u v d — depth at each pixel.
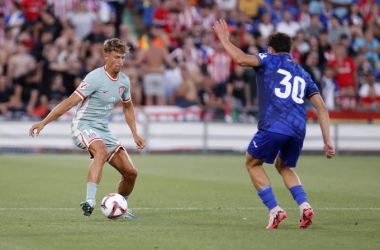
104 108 28.20
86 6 81.69
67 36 77.94
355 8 91.88
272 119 24.78
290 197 37.06
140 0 87.00
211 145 75.56
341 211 31.11
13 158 65.50
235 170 55.03
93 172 26.70
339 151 77.00
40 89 75.88
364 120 80.19
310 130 77.00
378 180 47.66
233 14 87.06
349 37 89.00
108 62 27.70
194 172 53.06
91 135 27.66
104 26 80.62
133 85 78.19
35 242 22.00
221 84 80.88
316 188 42.12
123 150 28.48
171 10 85.31
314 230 24.86
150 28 82.75
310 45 83.62
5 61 76.50
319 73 82.25
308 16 89.50
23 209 31.52
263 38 85.38
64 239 22.61
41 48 77.81
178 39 83.81
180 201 35.19
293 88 24.98
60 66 76.50
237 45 82.38
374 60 90.31
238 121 78.31
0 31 79.44
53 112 27.05
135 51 80.25
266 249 20.69
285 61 25.33
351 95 82.75
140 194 38.47
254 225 26.31
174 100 80.25
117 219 27.94
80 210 31.20
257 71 25.36
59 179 46.53
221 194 38.56
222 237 23.06
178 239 22.62
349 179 48.38
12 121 72.50
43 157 67.25
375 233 24.14
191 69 80.81
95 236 23.27
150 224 26.55
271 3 90.38
